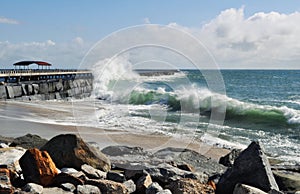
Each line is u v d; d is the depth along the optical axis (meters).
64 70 45.56
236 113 17.64
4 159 5.33
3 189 4.49
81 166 5.53
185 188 4.76
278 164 9.26
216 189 5.37
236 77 69.69
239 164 5.36
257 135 13.68
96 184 4.82
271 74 82.44
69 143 5.91
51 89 34.66
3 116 15.74
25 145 7.77
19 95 30.12
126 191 4.84
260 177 5.14
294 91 40.62
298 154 10.66
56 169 5.10
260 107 18.48
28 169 5.01
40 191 4.58
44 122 13.56
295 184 6.26
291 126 15.78
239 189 4.73
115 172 5.46
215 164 7.74
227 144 10.39
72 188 4.72
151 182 5.32
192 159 7.62
